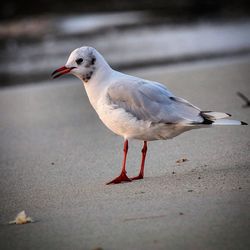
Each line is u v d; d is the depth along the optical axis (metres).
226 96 17.38
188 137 13.17
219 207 8.41
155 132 10.45
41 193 10.37
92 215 8.69
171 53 28.31
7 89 22.84
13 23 43.78
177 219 8.09
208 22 39.53
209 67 23.14
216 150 11.97
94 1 52.44
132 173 11.20
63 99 19.89
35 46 34.03
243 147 11.98
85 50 10.88
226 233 7.50
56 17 45.69
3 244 7.95
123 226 8.05
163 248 7.22
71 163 12.34
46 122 16.66
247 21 38.47
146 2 51.50
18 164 12.67
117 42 33.12
